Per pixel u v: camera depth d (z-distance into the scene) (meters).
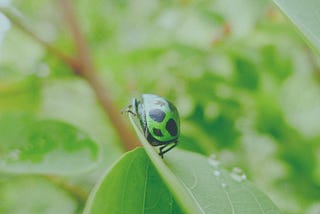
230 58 0.29
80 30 0.26
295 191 0.28
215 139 0.27
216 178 0.17
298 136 0.29
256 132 0.28
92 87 0.26
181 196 0.15
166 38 0.32
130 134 0.26
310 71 0.32
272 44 0.29
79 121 0.31
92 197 0.16
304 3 0.16
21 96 0.27
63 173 0.19
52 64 0.27
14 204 0.29
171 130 0.18
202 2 0.31
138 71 0.31
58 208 0.28
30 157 0.19
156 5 0.35
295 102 0.32
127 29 0.36
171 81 0.29
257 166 0.28
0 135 0.23
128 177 0.16
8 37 0.32
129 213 0.16
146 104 0.18
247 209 0.17
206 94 0.28
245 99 0.28
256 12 0.28
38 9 0.39
